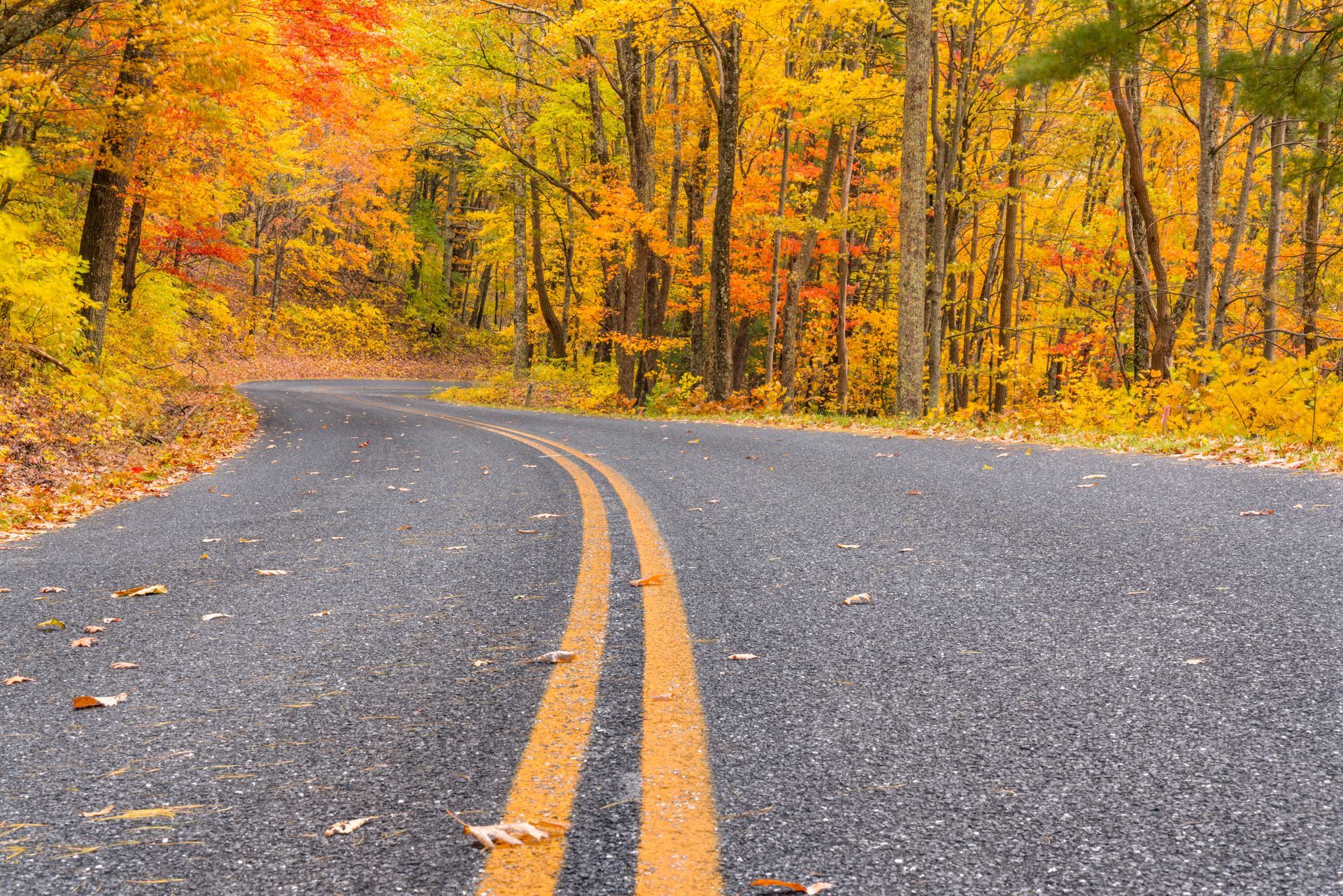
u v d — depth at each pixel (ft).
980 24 66.08
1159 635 9.21
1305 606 9.95
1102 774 6.10
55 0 36.58
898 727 7.12
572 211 96.99
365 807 6.00
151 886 5.02
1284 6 55.31
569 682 8.55
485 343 192.75
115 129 47.16
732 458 30.63
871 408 113.60
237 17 42.09
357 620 11.46
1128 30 32.89
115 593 13.75
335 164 129.18
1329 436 30.19
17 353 40.19
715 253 68.69
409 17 67.87
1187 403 36.83
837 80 60.03
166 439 43.47
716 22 61.82
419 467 32.71
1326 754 6.24
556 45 82.07
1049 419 44.16
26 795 6.36
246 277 156.35
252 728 7.64
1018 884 4.78
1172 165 82.43
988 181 74.69
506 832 5.51
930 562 13.37
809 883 4.85
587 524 18.42
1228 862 4.91
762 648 9.46
